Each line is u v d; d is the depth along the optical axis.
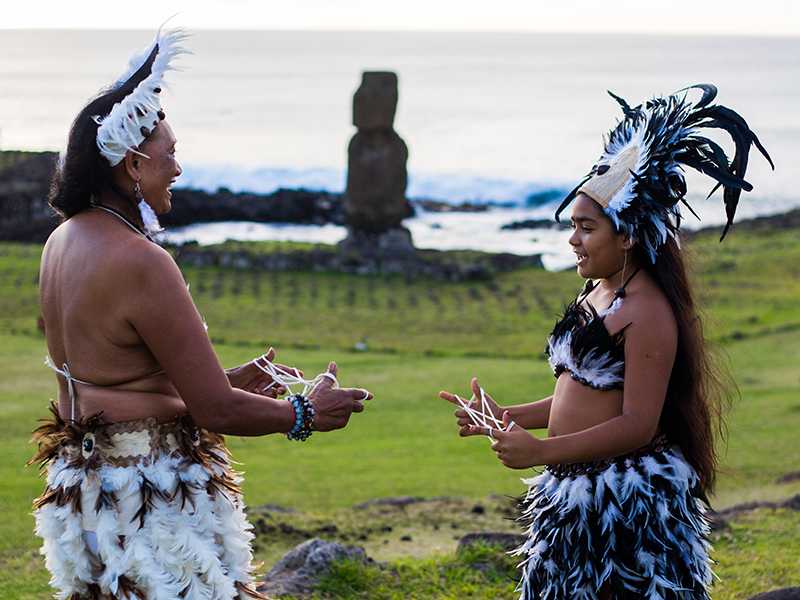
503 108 143.00
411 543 5.61
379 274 35.00
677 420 2.46
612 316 2.42
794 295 31.27
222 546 2.24
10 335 22.94
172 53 2.21
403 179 37.12
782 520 5.12
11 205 44.28
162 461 2.14
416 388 18.28
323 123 128.88
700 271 2.62
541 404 2.82
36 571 4.65
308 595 3.73
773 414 14.93
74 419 2.19
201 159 92.00
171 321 2.09
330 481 10.70
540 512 2.52
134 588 2.06
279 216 59.31
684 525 2.38
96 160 2.16
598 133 114.81
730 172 2.38
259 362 2.59
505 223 59.03
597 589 2.37
